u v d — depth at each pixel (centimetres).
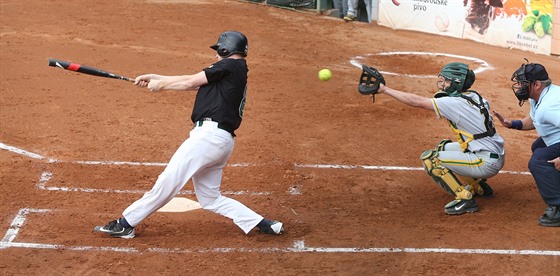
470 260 2275
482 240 2403
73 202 2652
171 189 2280
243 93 2291
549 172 2441
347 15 5972
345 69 4641
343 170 3030
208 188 2345
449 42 5450
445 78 2508
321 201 2727
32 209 2577
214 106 2239
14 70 4259
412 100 2452
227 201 2373
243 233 2450
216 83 2250
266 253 2309
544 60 4975
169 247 2333
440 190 2842
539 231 2470
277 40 5281
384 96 4088
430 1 5609
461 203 2603
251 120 3625
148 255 2275
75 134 3341
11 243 2330
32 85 4016
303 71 4550
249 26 5638
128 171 2950
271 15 6047
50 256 2258
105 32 5212
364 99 4028
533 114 2508
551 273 2200
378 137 3441
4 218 2494
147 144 3256
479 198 2756
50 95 3872
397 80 4434
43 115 3572
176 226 2495
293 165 3066
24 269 2183
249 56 4828
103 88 4028
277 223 2405
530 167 2475
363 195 2791
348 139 3400
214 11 6069
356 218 2583
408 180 2944
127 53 4728
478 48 5297
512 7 5188
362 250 2339
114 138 3309
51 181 2823
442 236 2436
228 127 2259
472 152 2556
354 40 5400
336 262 2261
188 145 2245
